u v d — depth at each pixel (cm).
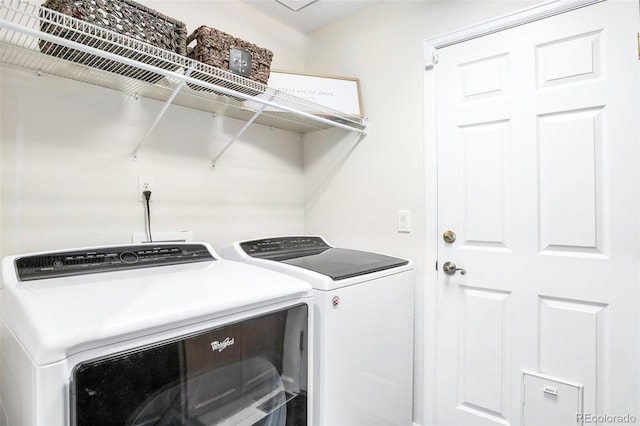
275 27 220
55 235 132
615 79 133
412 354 175
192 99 161
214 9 186
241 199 198
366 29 207
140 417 75
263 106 157
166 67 129
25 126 126
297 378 112
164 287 97
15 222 123
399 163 190
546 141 147
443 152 175
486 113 162
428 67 180
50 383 63
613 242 133
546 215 147
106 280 102
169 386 80
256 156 206
